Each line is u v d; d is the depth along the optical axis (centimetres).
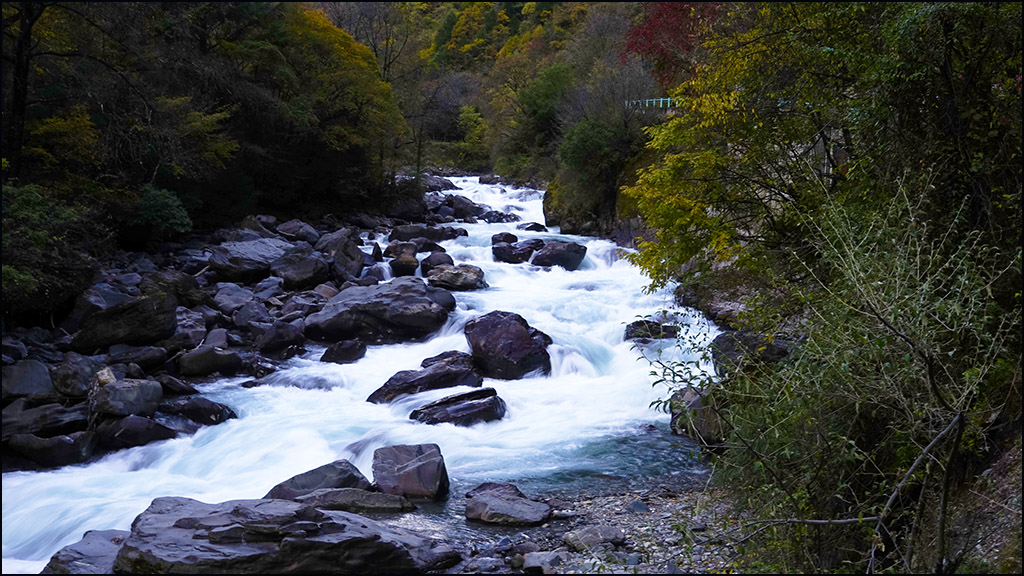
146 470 1039
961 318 598
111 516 868
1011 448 583
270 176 3130
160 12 2327
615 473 982
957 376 594
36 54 1888
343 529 705
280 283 2012
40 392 1209
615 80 2792
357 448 1079
